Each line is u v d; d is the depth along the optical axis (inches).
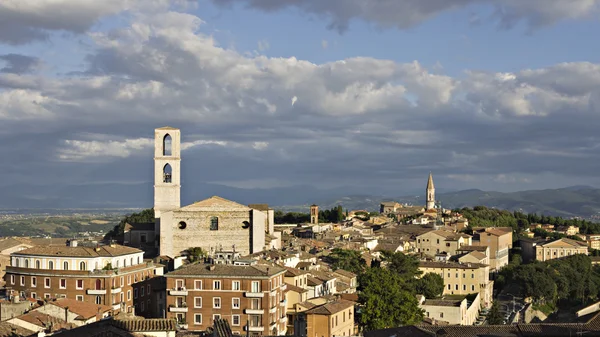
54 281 7711.6
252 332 7081.7
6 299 6983.3
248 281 7150.6
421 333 4699.8
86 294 7588.6
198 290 7234.3
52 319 5728.3
